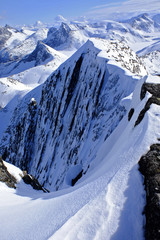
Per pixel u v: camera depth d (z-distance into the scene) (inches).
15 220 281.0
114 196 218.8
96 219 197.8
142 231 177.9
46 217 247.4
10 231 253.3
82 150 1357.0
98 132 1272.1
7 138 4638.3
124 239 175.6
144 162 245.6
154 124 315.6
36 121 3009.4
